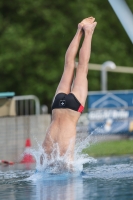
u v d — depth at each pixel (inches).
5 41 2588.6
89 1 2778.1
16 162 1229.7
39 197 663.1
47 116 1381.6
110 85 3009.4
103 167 946.1
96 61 2763.3
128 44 2970.0
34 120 1365.7
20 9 2637.8
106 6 2901.1
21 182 800.9
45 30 2669.8
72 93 834.8
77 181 774.5
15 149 1338.6
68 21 2696.9
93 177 810.2
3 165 1135.0
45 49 2677.2
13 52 2578.7
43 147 840.3
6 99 1365.7
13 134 1337.4
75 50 860.0
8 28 2605.8
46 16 2642.7
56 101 837.8
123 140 1654.8
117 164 1000.2
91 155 1280.8
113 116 1697.8
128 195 644.7
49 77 2655.0
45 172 848.9
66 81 852.0
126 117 1710.1
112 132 1695.4
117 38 2923.2
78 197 647.1
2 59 2571.4
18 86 2711.6
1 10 2701.8
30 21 2687.0
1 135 1320.1
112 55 2842.0
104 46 2819.9
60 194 674.8
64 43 2687.0
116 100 1702.8
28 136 1357.0
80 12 2711.6
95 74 2810.0
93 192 676.7
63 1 2709.2
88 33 860.0
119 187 705.6
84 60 852.0
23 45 2571.4
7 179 848.9
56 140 831.1
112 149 1391.5
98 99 1686.8
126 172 861.2
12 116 1349.7
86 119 1748.3
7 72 2667.3
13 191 722.2
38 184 768.9
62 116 832.9
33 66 2677.2
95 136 1662.2
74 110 829.8
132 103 1713.8
